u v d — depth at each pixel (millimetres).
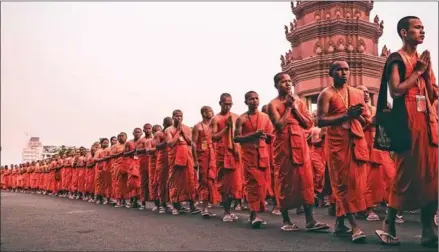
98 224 9805
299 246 6258
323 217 10578
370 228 8156
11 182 47500
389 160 10016
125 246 6727
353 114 6660
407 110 5992
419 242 6461
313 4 35781
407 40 6160
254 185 8852
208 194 11352
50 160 33875
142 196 14961
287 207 8055
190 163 12594
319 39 34781
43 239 7617
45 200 21812
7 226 9461
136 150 15195
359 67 33594
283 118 8031
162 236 7672
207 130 11625
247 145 8945
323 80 33656
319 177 12141
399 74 6047
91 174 20828
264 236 7367
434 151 5984
